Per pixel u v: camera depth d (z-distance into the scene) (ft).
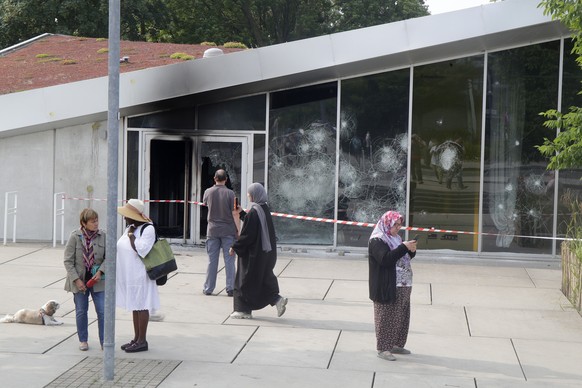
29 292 40.63
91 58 75.31
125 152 57.16
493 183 54.60
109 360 26.58
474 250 54.80
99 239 29.94
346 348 31.50
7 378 26.61
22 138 57.57
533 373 28.58
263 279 35.91
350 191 55.88
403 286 30.04
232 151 56.95
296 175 56.39
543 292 43.75
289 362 29.35
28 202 57.88
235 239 41.16
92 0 119.75
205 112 56.80
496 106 54.34
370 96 55.36
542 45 53.78
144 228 29.73
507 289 44.47
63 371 27.55
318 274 48.01
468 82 54.44
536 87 53.88
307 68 53.57
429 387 26.66
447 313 38.29
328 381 27.12
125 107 54.65
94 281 29.66
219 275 46.88
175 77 54.08
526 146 54.24
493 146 54.49
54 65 71.36
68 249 29.81
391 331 29.94
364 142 55.57
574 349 32.09
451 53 54.08
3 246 55.52
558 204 53.93
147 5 130.21
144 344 30.37
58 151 57.57
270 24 151.12
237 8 145.59
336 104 55.77
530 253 54.34
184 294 41.34
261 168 56.65
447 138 54.80
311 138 56.18
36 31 121.70
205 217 57.52
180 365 28.60
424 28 52.42
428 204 55.11
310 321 36.06
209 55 63.62
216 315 36.81
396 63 54.49
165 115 57.00
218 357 29.78
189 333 33.32
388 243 29.66
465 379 27.63
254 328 34.45
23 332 32.60
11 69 70.18
